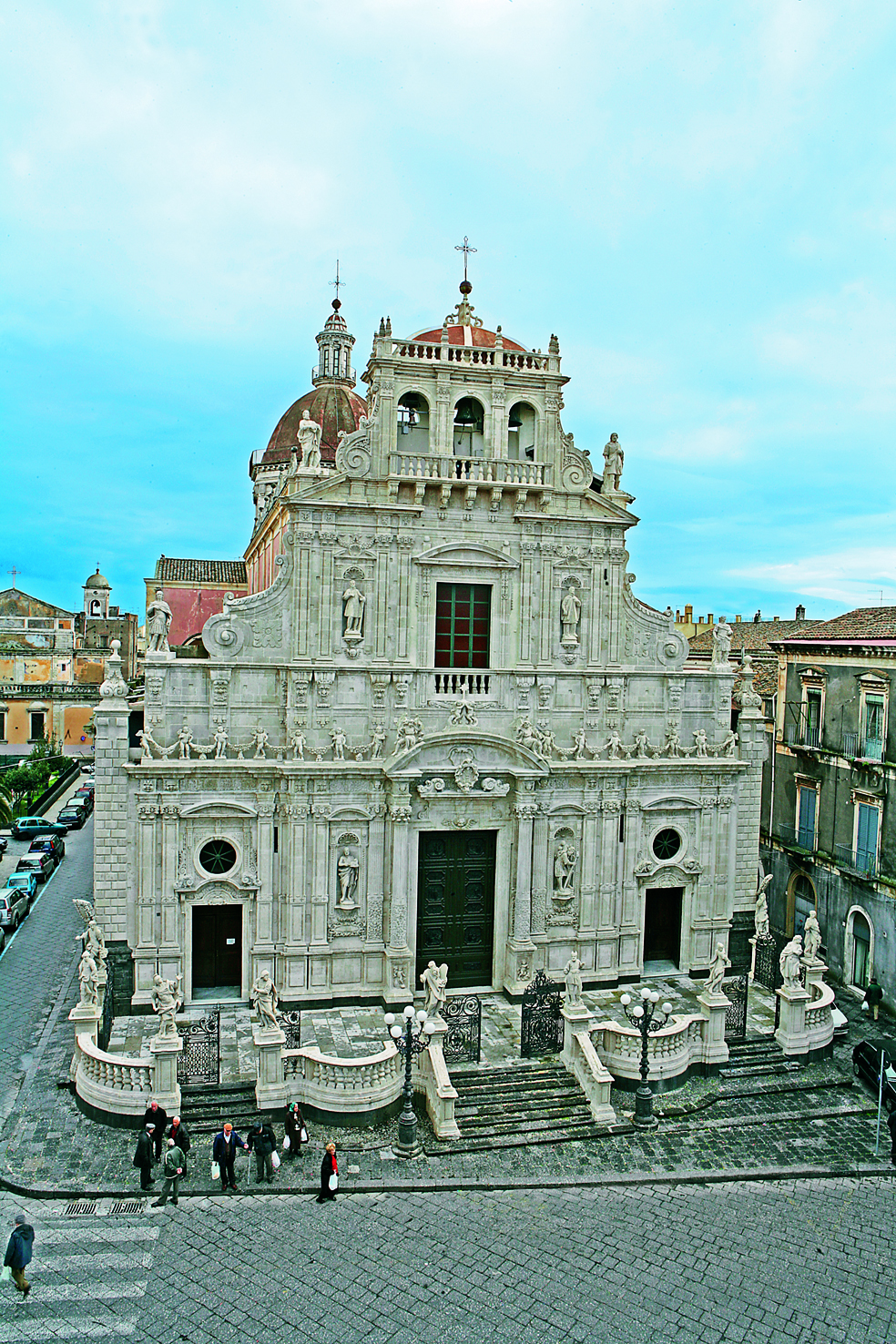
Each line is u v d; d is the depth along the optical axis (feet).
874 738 134.51
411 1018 91.15
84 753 352.49
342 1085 94.53
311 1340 65.00
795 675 155.22
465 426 125.18
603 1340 65.92
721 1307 69.92
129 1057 96.63
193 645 176.86
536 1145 92.84
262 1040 94.32
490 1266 73.97
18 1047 110.63
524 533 123.65
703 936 132.05
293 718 116.67
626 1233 79.30
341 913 117.50
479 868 123.54
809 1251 77.41
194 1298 69.10
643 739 128.36
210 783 113.39
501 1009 118.42
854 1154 93.76
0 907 155.02
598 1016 115.96
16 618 431.84
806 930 120.47
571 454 125.18
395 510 117.91
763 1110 101.65
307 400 212.43
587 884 125.80
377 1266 73.56
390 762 115.14
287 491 117.70
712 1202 84.84
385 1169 87.66
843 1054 115.24
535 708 125.80
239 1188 83.56
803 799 153.17
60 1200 81.76
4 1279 71.05
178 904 113.50
